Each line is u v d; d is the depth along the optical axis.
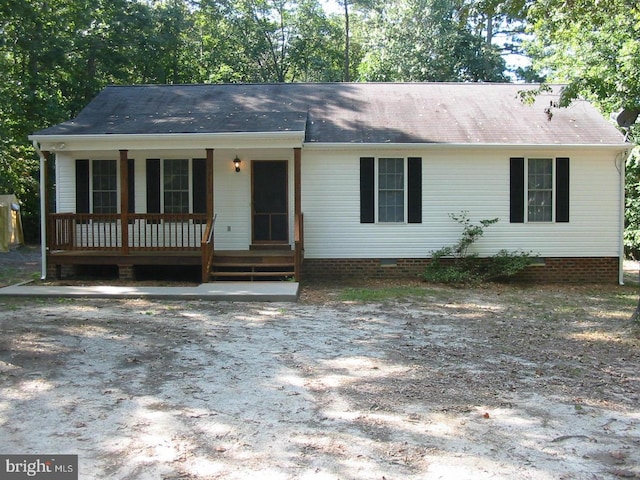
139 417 4.88
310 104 15.73
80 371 6.17
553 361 6.87
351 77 40.09
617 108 17.02
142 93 16.22
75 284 12.59
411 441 4.45
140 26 24.42
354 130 14.29
